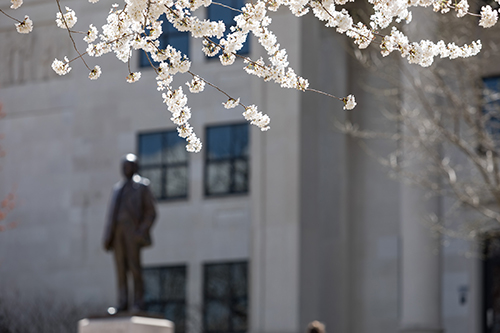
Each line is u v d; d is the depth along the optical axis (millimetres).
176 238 32438
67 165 34219
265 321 29719
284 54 5426
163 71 5355
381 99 30734
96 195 33562
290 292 29547
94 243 33219
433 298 26703
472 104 22516
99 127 34031
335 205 32156
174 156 32969
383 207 32438
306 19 31344
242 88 32094
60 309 32719
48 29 35281
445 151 27047
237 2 32406
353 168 32969
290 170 30359
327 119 32875
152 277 32531
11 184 34781
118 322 18688
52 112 34812
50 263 33625
